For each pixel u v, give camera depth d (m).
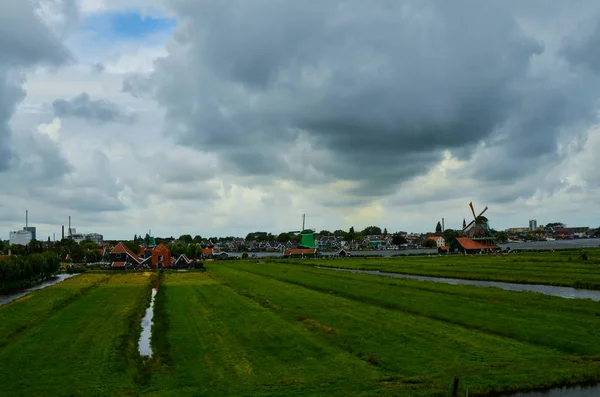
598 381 31.06
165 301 71.25
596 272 92.31
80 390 30.67
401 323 48.06
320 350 39.03
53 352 40.31
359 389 29.52
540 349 37.59
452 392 28.72
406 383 30.52
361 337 42.38
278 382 31.23
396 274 110.88
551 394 29.14
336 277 102.06
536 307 54.12
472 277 93.50
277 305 62.69
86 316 58.25
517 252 189.25
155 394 29.61
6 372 34.88
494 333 43.00
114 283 105.75
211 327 49.38
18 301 74.31
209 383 31.47
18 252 187.88
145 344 44.78
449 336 42.12
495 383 30.17
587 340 38.88
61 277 136.25
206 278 113.69
